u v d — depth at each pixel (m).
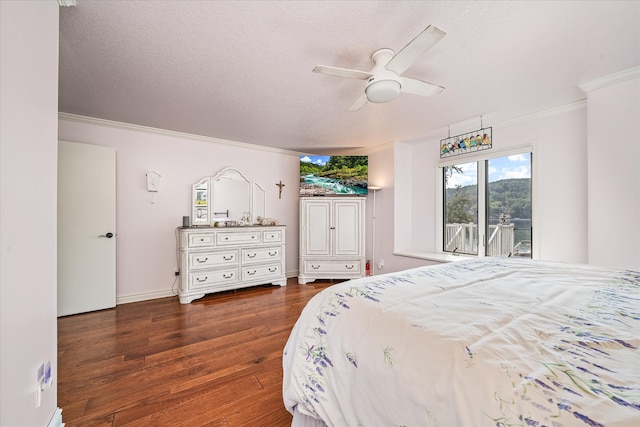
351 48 1.72
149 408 1.45
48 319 1.14
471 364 0.68
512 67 1.96
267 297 3.45
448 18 1.46
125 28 1.53
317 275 4.21
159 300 3.33
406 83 1.73
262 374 1.77
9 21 0.87
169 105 2.63
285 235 4.34
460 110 2.78
